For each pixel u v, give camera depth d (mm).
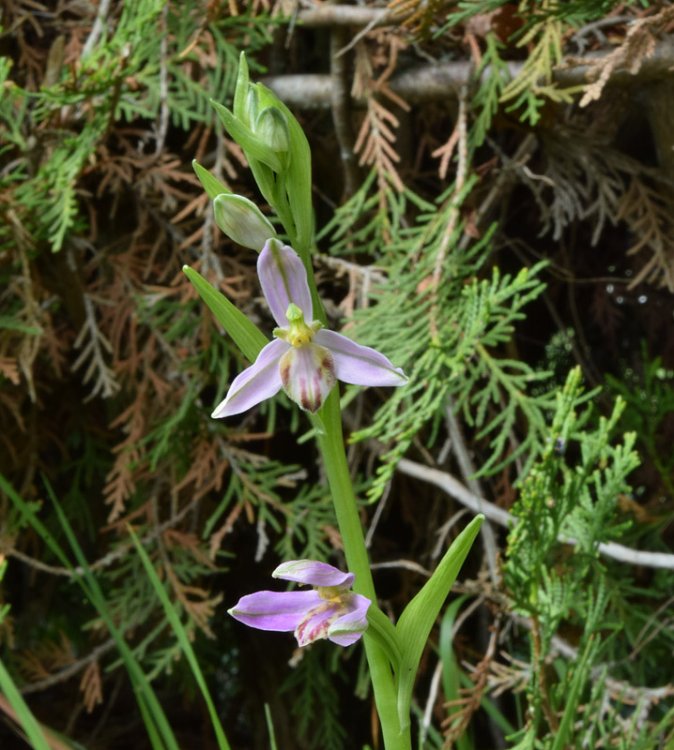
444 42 507
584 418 447
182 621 570
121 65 487
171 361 546
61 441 632
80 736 701
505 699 620
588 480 456
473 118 515
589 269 613
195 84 514
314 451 614
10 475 610
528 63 479
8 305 548
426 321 487
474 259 533
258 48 518
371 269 512
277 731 648
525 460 552
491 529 500
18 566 688
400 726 390
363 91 509
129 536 548
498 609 463
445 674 458
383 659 391
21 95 488
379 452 543
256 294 554
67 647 565
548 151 511
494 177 526
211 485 531
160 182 521
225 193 385
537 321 639
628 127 522
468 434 568
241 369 533
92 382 609
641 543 579
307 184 387
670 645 535
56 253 534
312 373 382
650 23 458
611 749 459
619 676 529
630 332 640
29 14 537
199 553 537
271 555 638
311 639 380
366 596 389
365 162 526
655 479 601
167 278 573
